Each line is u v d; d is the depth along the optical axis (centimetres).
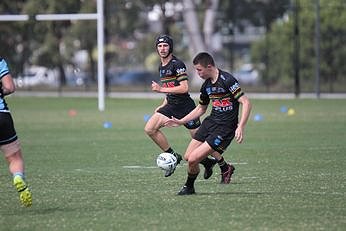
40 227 2844
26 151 5619
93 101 12206
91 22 17238
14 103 11944
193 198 3444
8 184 3978
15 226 2862
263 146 5831
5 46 15225
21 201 3222
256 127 7600
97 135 6906
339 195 3519
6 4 15325
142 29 18450
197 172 3531
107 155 5334
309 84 13662
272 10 14625
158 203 3316
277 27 14425
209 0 15325
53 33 16050
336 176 4166
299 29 13475
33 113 9919
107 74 13750
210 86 3488
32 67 18988
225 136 3469
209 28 15412
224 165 3909
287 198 3431
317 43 12238
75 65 17300
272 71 14488
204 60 3459
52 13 15062
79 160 5044
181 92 4162
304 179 4056
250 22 16225
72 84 17625
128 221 2930
